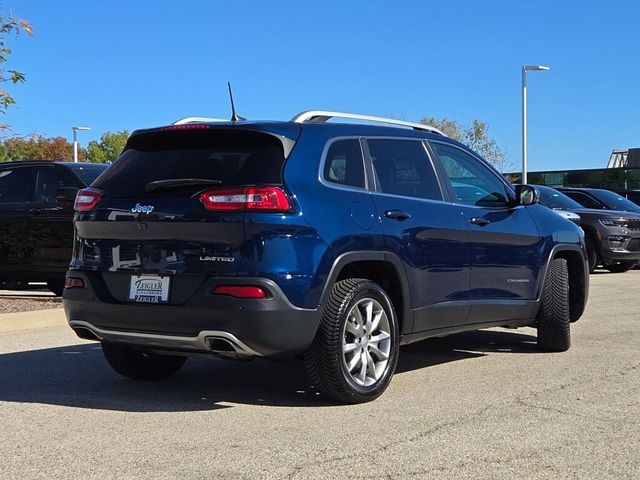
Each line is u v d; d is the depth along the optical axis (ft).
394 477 12.91
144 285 16.89
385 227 18.16
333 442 14.83
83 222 18.11
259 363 23.16
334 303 16.96
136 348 18.21
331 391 17.34
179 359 20.81
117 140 188.85
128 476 13.05
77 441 15.06
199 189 16.51
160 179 17.44
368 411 17.15
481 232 21.04
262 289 15.78
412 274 18.83
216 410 17.42
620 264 55.88
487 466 13.47
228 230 16.02
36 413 17.21
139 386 19.99
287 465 13.52
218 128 17.20
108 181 18.30
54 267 34.58
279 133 17.04
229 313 15.83
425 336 19.79
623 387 19.35
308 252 16.39
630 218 52.75
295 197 16.48
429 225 19.38
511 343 26.25
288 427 15.90
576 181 135.23
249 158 16.78
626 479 12.89
